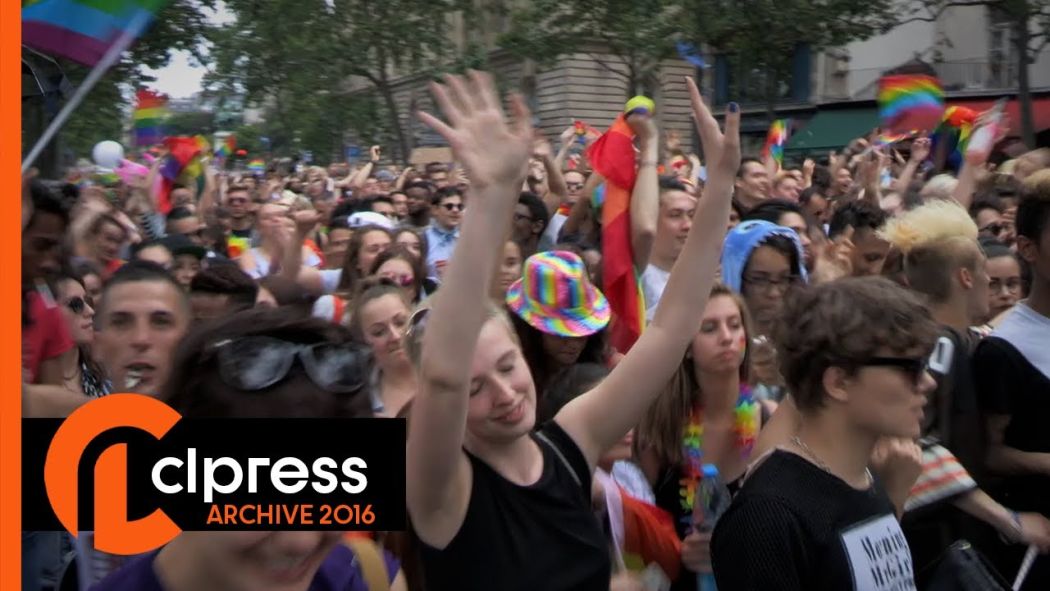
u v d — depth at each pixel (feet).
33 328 11.14
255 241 29.14
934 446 10.51
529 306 11.66
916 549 10.69
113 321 8.96
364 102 99.40
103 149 40.16
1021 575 10.75
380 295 11.09
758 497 7.23
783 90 95.45
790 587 6.98
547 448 7.43
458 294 6.37
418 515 6.74
